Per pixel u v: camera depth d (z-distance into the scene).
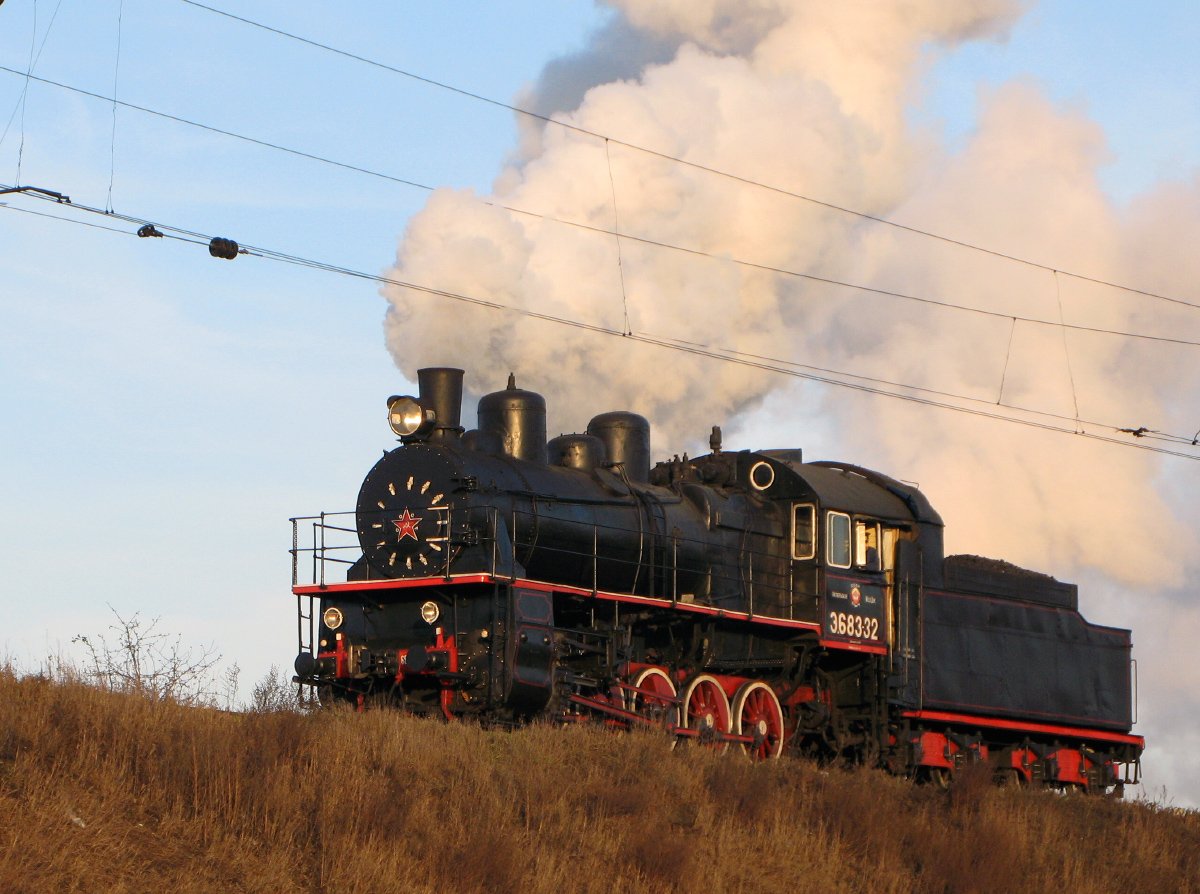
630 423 29.94
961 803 26.52
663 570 28.16
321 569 26.61
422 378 26.86
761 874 21.53
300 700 22.67
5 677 19.80
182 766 18.62
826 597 30.44
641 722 25.91
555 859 19.62
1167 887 25.55
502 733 23.25
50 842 16.39
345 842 18.11
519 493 26.19
